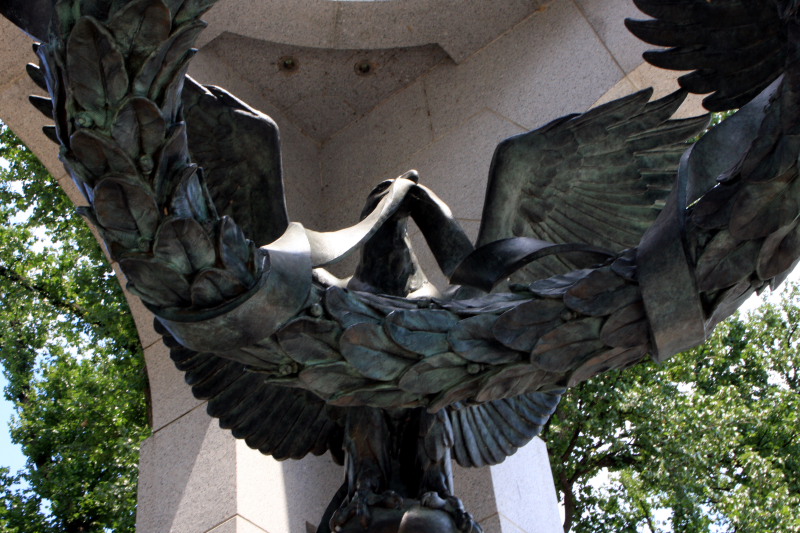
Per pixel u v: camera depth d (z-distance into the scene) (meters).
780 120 3.20
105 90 2.71
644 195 4.71
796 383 14.35
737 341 14.52
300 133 7.39
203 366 4.44
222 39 7.11
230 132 4.33
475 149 6.82
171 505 5.93
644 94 4.51
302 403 4.57
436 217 4.25
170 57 2.75
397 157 7.08
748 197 3.25
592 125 4.57
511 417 4.69
